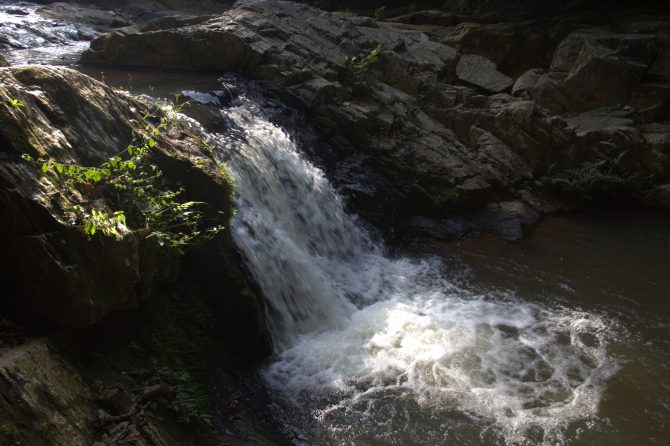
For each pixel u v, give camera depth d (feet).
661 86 47.03
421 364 22.36
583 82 48.70
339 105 37.55
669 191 41.78
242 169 27.25
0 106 14.78
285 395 20.04
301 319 24.13
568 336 24.93
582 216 39.75
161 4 76.95
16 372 12.23
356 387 20.81
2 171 13.76
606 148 43.06
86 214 14.93
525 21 58.54
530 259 32.48
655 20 55.26
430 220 35.88
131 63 39.19
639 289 29.43
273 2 44.68
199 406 16.24
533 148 41.88
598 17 58.44
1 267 13.91
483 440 18.49
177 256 18.95
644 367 22.91
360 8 73.31
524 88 49.73
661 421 19.83
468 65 51.49
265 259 24.18
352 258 30.78
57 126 16.65
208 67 38.81
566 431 19.10
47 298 13.89
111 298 15.17
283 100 36.68
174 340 18.01
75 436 12.14
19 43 47.52
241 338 21.18
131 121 19.77
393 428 18.79
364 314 26.03
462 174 37.42
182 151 20.67
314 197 31.17
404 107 41.34
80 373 13.83
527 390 21.17
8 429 11.13
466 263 31.78
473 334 24.71
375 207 34.12
